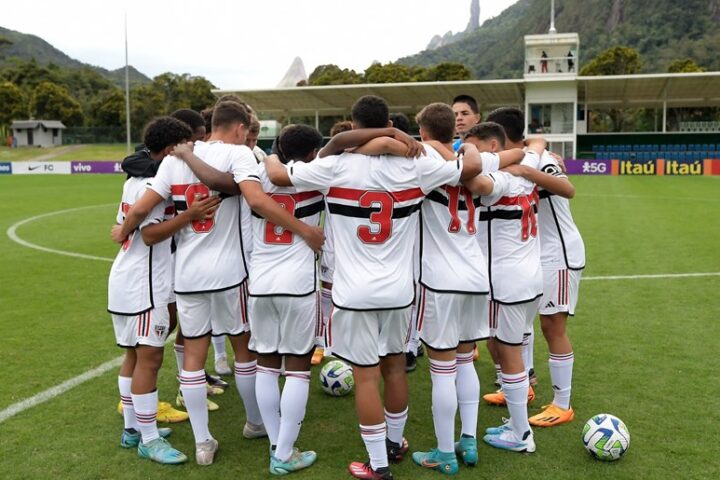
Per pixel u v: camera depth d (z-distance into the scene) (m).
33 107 63.31
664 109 37.91
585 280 7.84
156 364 3.44
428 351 3.28
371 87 36.84
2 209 16.89
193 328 3.37
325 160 3.06
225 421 3.97
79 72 81.75
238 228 3.45
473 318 3.28
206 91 69.25
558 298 3.79
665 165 30.72
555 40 35.97
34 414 3.98
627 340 5.45
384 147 2.96
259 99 41.31
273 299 3.21
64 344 5.43
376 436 3.12
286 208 3.26
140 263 3.42
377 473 3.14
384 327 3.13
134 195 3.44
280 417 3.40
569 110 36.44
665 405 4.06
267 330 3.29
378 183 3.02
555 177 3.60
